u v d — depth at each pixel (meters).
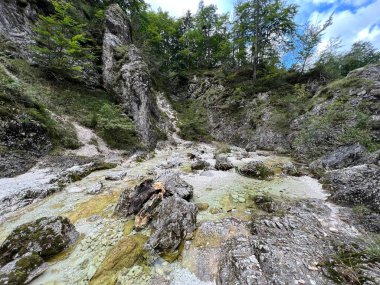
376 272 3.49
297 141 16.08
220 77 30.95
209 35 37.44
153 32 33.44
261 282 3.37
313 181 9.36
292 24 26.16
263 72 29.14
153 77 30.27
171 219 5.14
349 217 5.77
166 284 3.67
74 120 14.95
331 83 19.28
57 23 16.67
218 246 4.67
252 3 26.80
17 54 15.27
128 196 6.60
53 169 9.57
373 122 12.33
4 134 9.44
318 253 4.16
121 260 4.12
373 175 7.05
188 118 27.77
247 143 22.14
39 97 13.48
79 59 19.50
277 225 5.39
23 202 6.72
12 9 16.94
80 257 4.41
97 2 27.91
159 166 12.21
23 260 3.93
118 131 16.22
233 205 6.92
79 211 6.43
